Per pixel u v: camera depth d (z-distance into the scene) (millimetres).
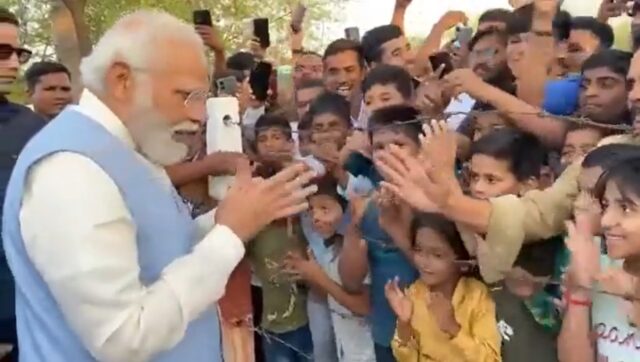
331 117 3221
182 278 2098
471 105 3111
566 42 3377
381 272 2885
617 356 2186
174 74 2152
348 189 3107
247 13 9008
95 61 2178
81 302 2018
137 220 2150
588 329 2234
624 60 2695
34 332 2148
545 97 2963
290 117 4160
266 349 3430
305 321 3344
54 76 4805
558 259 2424
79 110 2191
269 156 3406
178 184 3078
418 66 4285
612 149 2238
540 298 2422
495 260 2408
